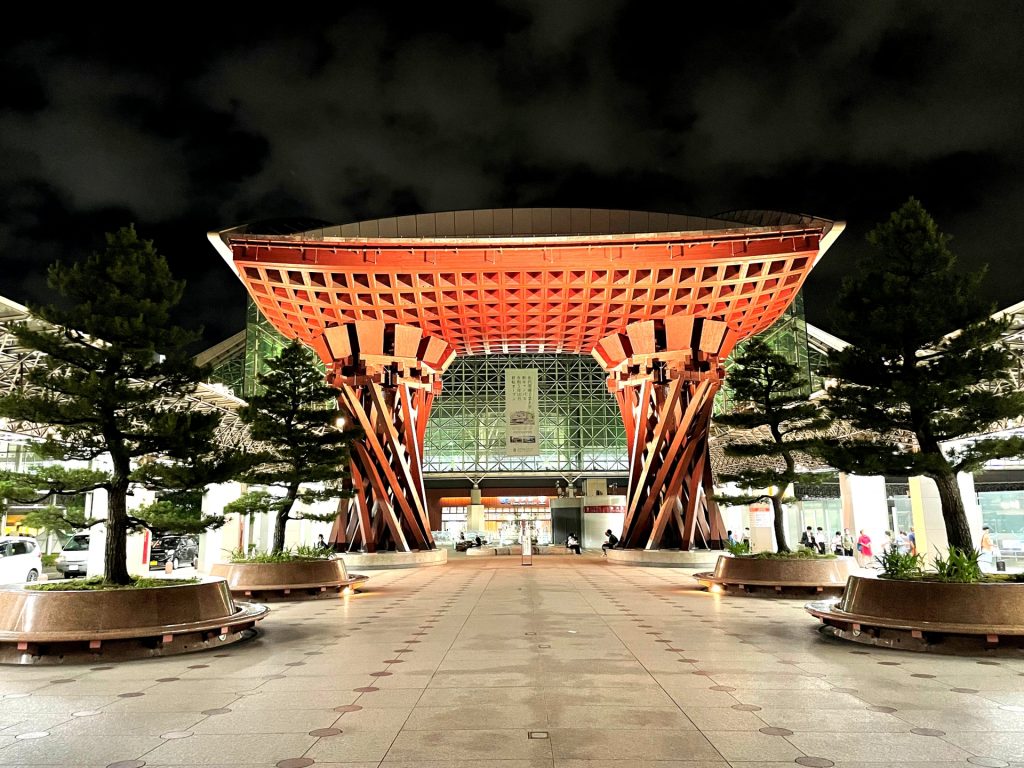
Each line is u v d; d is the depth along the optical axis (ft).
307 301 98.94
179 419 43.37
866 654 36.06
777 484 70.69
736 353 176.04
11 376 73.31
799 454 134.92
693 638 41.39
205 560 106.73
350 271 93.30
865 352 45.27
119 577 41.42
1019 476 136.98
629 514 117.29
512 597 65.26
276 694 28.14
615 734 22.45
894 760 19.81
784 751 20.65
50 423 41.01
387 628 46.42
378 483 109.70
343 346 103.19
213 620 39.40
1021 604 35.60
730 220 106.93
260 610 44.60
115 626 36.47
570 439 248.93
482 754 20.54
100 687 29.66
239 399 104.17
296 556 71.67
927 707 25.53
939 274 43.50
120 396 40.32
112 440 41.45
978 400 41.19
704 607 56.95
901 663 33.60
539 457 248.11
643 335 104.94
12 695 28.32
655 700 26.76
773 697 27.12
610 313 106.32
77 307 41.39
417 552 110.32
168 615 37.99
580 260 93.25
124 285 43.57
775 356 72.74
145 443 42.50
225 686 29.66
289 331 108.37
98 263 43.55
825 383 114.83
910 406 42.52
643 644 39.32
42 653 35.35
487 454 249.34
